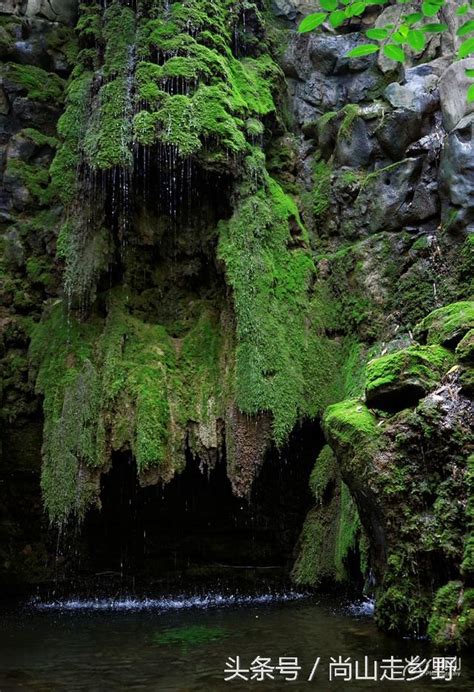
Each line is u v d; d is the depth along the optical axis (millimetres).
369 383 6148
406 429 5730
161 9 9047
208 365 8578
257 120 9141
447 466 5570
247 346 8188
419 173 8961
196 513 9477
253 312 8297
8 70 10297
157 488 9289
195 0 9195
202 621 6520
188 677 4527
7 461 9016
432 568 5496
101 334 8695
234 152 8391
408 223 8891
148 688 4289
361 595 7809
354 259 9000
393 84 9500
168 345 8695
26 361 9242
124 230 8867
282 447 8797
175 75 8469
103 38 9156
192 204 9031
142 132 8188
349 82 10336
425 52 9750
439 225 8664
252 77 9594
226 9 9688
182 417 8242
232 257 8430
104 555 9289
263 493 9328
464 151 8359
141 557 9352
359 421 6016
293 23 10891
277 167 9898
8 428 9070
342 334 8961
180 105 8266
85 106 9047
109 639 5758
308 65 10570
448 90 8938
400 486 5625
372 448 5801
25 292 9531
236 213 8602
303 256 9062
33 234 9727
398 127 9273
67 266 8734
